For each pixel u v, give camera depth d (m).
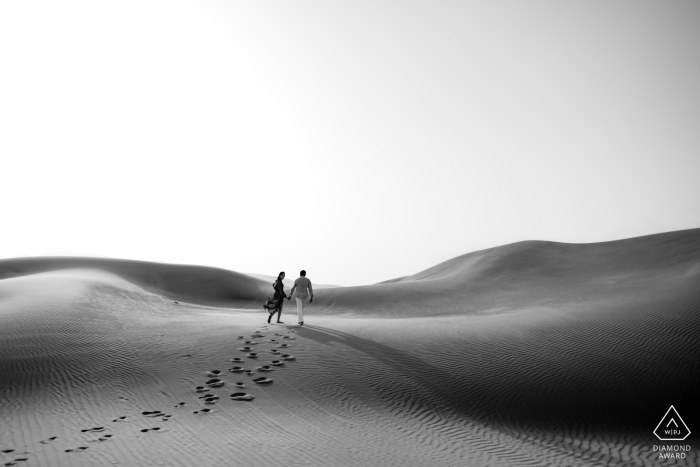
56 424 9.69
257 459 8.16
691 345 14.70
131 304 26.58
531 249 49.75
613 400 12.27
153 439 8.96
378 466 8.19
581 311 19.56
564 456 9.64
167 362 13.93
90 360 14.00
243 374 13.04
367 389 12.41
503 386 13.00
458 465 8.56
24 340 15.51
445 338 16.64
